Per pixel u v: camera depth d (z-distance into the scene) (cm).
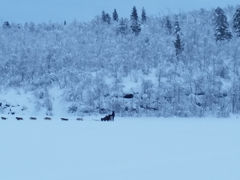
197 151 2078
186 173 1470
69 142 2544
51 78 9200
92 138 2800
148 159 1834
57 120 5325
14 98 8575
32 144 2431
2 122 4566
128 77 8931
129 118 6850
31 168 1642
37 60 10319
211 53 10150
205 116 7438
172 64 9512
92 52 10888
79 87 8419
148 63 9688
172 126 4219
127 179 1397
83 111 7900
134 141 2606
